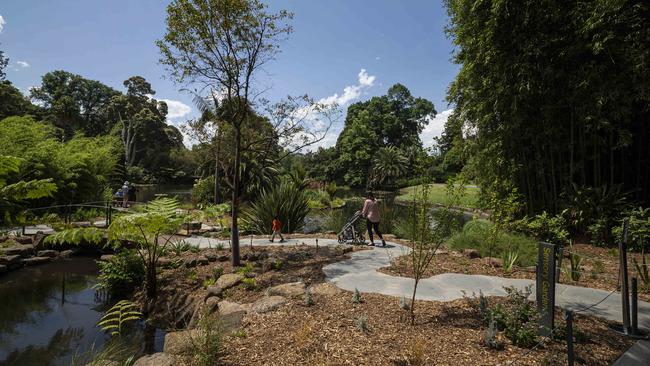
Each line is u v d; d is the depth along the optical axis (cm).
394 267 666
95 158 1577
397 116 6406
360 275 612
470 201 1666
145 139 4747
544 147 1070
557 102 974
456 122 1328
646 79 823
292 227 1263
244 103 736
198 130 784
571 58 923
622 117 930
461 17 1154
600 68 870
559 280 591
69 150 1474
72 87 5069
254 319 422
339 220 1362
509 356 317
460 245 857
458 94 1273
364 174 5381
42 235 1002
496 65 1020
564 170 1066
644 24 827
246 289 562
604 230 894
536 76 973
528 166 1097
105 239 962
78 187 1429
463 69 1173
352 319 408
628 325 383
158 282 668
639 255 786
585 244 922
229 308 475
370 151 5488
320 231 1477
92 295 703
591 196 950
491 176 1204
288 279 602
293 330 383
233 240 704
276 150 817
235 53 714
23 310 625
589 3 850
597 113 892
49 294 705
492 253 773
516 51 995
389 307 450
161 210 654
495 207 805
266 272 659
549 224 815
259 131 838
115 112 4700
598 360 320
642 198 1008
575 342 354
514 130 1077
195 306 539
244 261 753
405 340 351
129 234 642
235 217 709
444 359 311
